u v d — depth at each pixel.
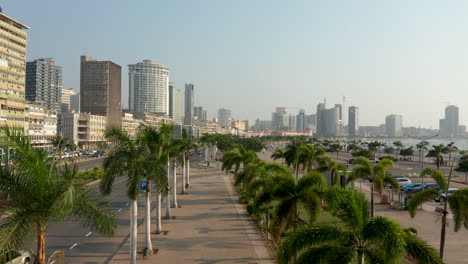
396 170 80.88
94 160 97.94
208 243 25.11
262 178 29.11
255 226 30.00
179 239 26.11
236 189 51.16
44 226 12.66
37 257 12.53
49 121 116.31
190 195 46.44
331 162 40.28
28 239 11.82
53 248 23.58
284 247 13.28
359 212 13.33
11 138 12.22
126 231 28.31
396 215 35.00
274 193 20.02
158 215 27.78
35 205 12.25
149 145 24.91
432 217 34.06
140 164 19.66
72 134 125.06
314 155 44.69
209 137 105.88
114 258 21.66
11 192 12.09
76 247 23.83
